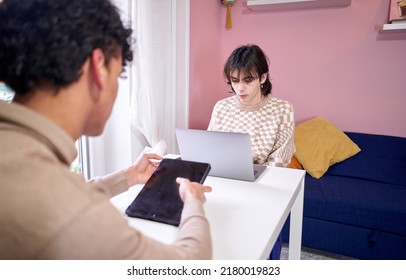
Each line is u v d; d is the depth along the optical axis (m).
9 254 0.38
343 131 2.71
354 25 2.54
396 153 2.38
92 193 0.45
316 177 2.35
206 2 2.54
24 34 0.45
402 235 1.81
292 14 2.70
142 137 1.93
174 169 0.92
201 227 0.58
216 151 1.13
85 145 1.65
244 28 2.86
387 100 2.56
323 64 2.69
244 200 0.97
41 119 0.46
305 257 2.00
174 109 2.12
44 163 0.41
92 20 0.48
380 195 2.02
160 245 0.48
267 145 1.72
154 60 1.89
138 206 0.84
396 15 2.36
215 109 1.90
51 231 0.38
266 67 1.69
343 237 1.95
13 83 0.48
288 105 1.76
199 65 2.55
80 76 0.49
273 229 0.78
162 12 1.92
